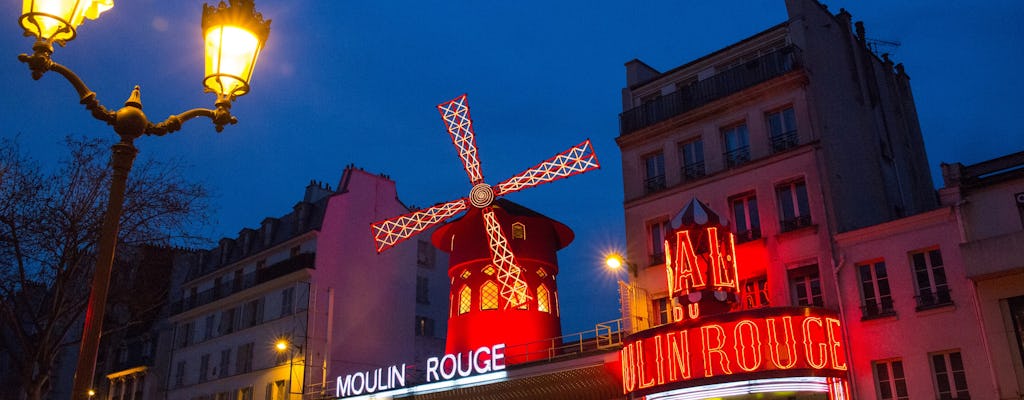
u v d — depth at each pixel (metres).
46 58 5.24
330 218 31.00
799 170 17.59
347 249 31.12
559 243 27.36
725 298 15.93
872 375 15.46
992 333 14.27
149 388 35.38
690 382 15.24
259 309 31.55
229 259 35.62
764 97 18.69
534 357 23.05
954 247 15.16
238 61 5.84
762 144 18.42
